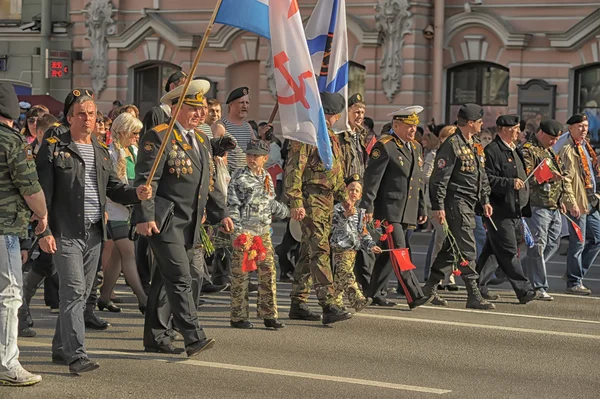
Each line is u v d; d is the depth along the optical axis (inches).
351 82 2368.4
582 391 759.1
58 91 2741.1
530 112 2178.9
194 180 827.4
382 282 1086.4
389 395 729.0
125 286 1211.2
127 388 735.1
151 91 2659.9
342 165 1029.8
